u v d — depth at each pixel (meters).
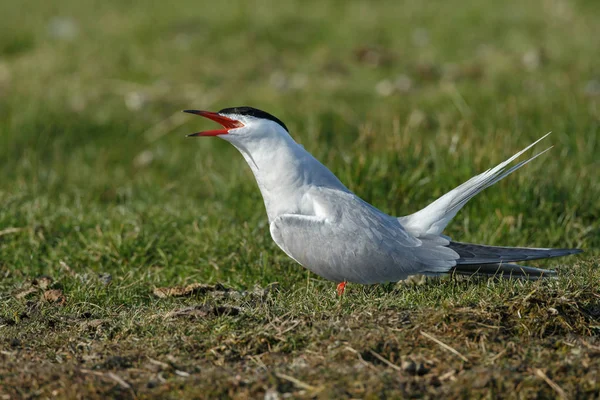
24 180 13.24
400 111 15.45
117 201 12.99
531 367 6.47
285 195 8.80
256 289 9.07
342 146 14.42
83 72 17.95
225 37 19.91
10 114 15.90
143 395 6.22
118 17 21.53
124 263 10.26
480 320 7.15
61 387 6.32
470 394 6.09
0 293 9.07
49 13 22.25
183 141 15.52
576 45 18.44
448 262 8.38
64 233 10.92
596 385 6.18
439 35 19.72
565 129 14.09
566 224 10.93
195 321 7.68
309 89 16.73
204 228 10.85
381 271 8.47
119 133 15.84
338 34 19.98
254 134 8.78
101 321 7.80
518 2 21.78
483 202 11.30
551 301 7.42
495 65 17.55
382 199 11.54
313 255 8.59
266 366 6.70
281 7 21.70
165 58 18.77
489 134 12.52
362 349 6.75
